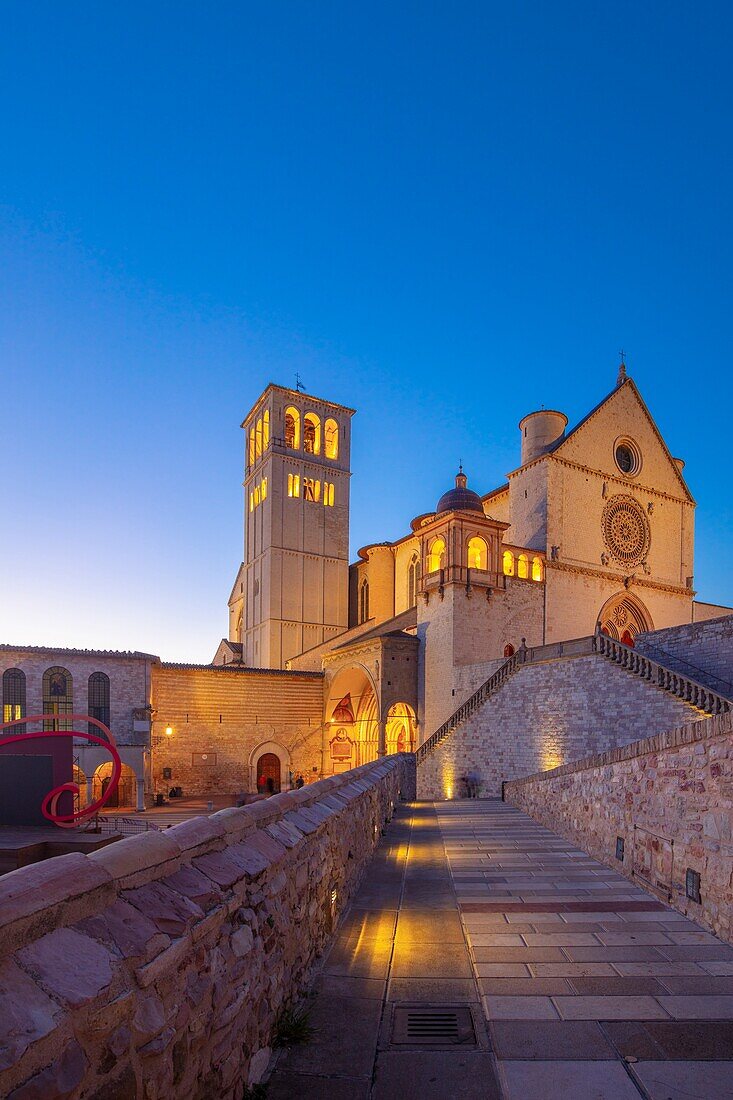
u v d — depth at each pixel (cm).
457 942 774
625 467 6347
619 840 1182
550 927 836
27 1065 227
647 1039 529
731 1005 596
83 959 279
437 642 5088
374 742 5381
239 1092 419
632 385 6444
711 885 819
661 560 6306
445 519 5134
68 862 315
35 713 4612
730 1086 459
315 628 7475
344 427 8144
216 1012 389
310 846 680
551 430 6069
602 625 5769
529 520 5862
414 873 1189
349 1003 593
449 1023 555
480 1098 441
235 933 434
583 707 3138
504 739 3647
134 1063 291
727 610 6844
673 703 2656
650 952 741
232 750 5406
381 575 7481
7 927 253
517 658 3634
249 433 8338
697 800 865
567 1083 461
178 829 439
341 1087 452
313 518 7694
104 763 4656
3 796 2495
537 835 1678
